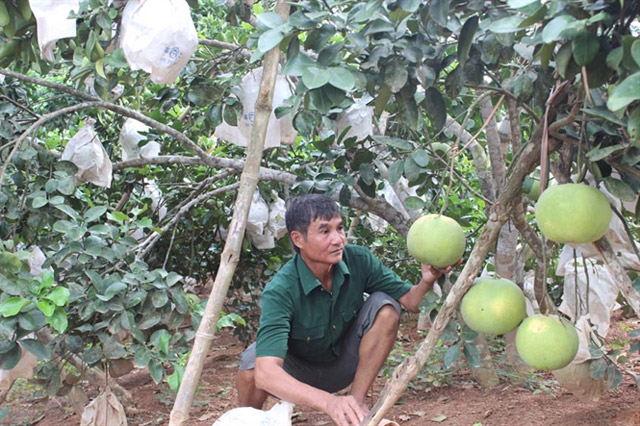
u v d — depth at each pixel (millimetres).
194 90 3383
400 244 5266
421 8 2133
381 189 3764
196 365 2080
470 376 4465
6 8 2701
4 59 3039
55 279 3273
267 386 2680
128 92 4172
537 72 2307
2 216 3182
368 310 3045
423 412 3834
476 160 4016
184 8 2621
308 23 2006
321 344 3023
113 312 3100
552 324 1812
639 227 3633
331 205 2768
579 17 1507
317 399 2553
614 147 1619
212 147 4992
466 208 4352
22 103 4301
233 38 4742
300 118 3113
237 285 5344
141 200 4914
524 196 3291
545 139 1735
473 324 1882
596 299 3377
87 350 3033
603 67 1554
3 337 2557
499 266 3838
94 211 3193
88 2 2678
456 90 2342
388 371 4402
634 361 4480
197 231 5160
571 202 1606
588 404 3613
